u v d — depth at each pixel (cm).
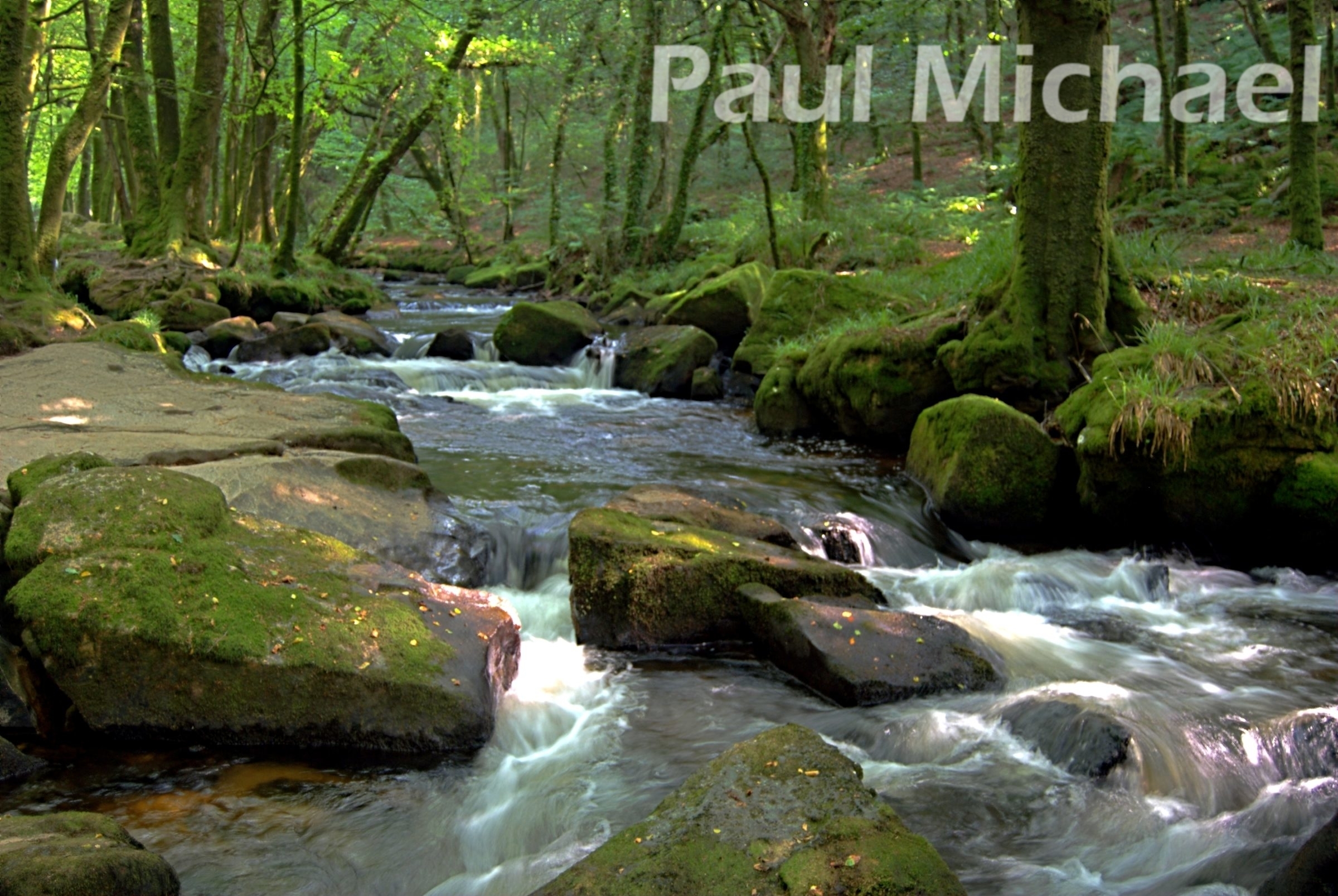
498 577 626
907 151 2778
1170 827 378
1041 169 849
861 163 2573
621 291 1853
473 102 2970
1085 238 848
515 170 2977
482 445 944
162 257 1656
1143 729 428
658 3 1922
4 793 383
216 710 418
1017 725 445
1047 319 855
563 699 485
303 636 427
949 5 1972
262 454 661
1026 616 608
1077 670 519
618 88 2162
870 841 308
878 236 1634
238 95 2256
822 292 1264
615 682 507
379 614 451
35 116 2334
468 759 425
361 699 421
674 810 329
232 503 547
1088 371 842
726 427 1085
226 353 1399
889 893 287
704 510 653
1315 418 671
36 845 296
